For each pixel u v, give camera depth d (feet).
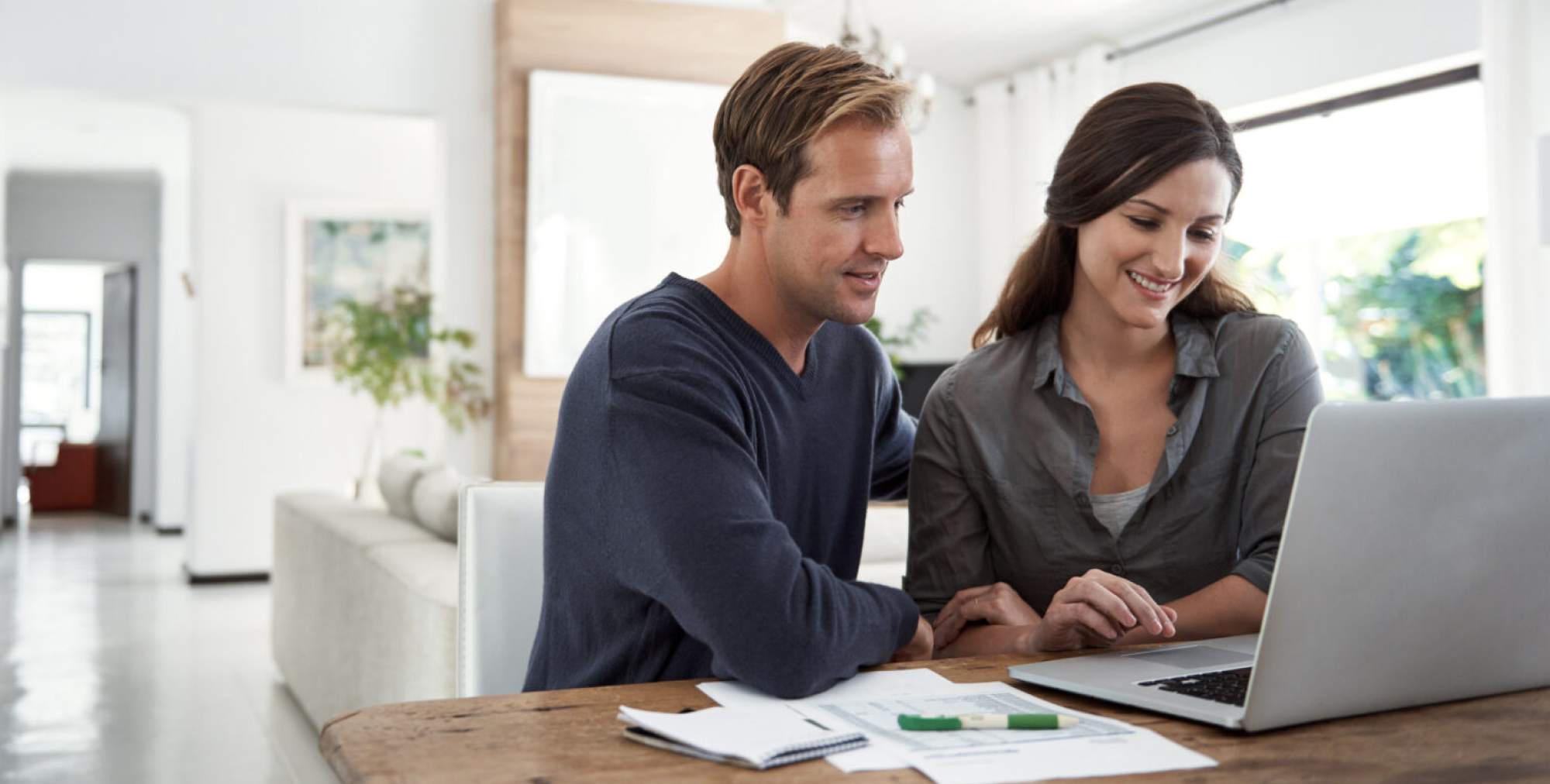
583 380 3.84
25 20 16.61
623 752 2.82
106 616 18.34
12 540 28.99
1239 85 19.67
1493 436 3.20
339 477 22.40
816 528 4.45
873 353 4.78
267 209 22.16
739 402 3.89
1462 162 17.37
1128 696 3.24
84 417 37.27
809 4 22.02
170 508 30.42
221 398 21.84
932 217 25.03
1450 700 3.33
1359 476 2.97
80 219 33.19
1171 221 4.52
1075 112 22.33
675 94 18.34
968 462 5.03
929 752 2.79
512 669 4.99
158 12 17.16
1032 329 5.22
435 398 18.57
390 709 3.21
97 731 11.85
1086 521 4.91
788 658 3.32
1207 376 4.84
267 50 17.62
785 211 3.88
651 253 18.22
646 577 3.53
